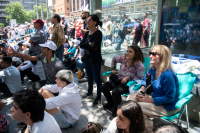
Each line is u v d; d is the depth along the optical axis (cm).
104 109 302
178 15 470
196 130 232
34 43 377
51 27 777
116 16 520
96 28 309
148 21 530
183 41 474
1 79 356
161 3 487
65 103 217
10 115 286
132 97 221
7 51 275
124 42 530
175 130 87
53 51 270
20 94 127
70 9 5509
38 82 292
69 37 889
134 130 126
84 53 328
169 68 200
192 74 213
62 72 222
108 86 279
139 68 259
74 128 245
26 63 425
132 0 508
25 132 150
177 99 203
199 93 230
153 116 200
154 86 209
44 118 141
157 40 530
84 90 392
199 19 438
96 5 497
